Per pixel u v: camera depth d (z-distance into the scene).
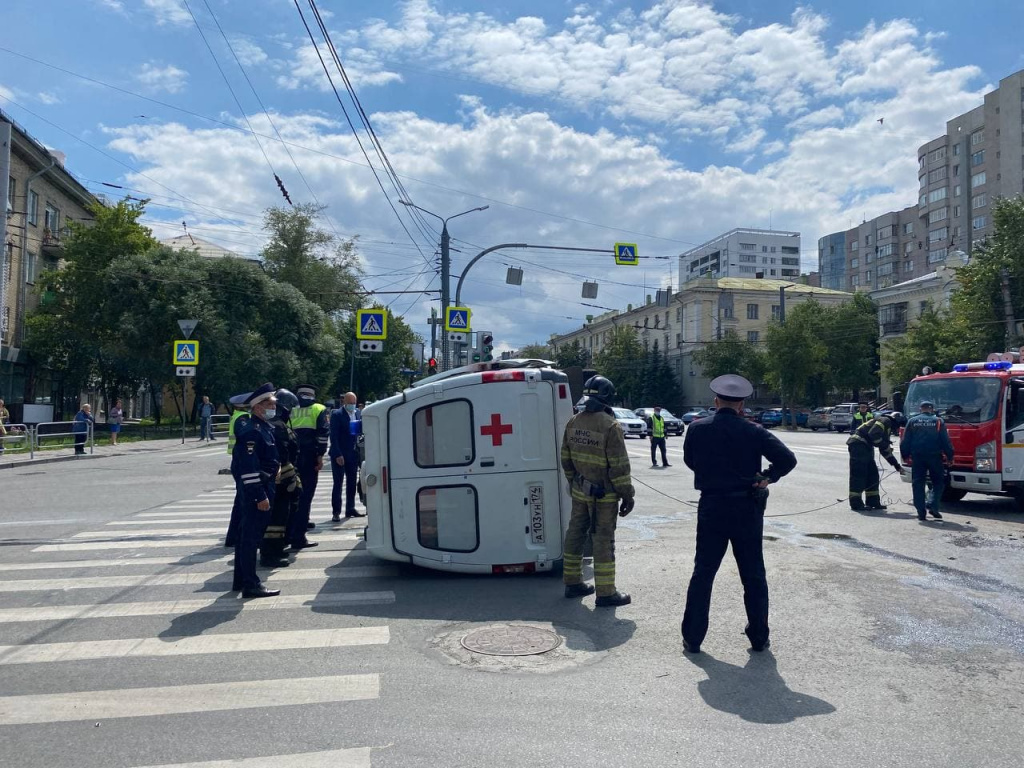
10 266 36.84
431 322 32.28
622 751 3.87
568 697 4.57
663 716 4.29
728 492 5.29
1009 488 11.93
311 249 53.22
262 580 7.57
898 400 14.00
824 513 11.81
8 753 3.89
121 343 39.41
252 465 6.84
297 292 43.97
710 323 70.94
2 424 23.70
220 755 3.85
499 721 4.23
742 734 4.07
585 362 86.88
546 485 7.56
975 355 37.06
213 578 7.64
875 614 6.21
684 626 5.41
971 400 12.62
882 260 101.06
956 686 4.75
